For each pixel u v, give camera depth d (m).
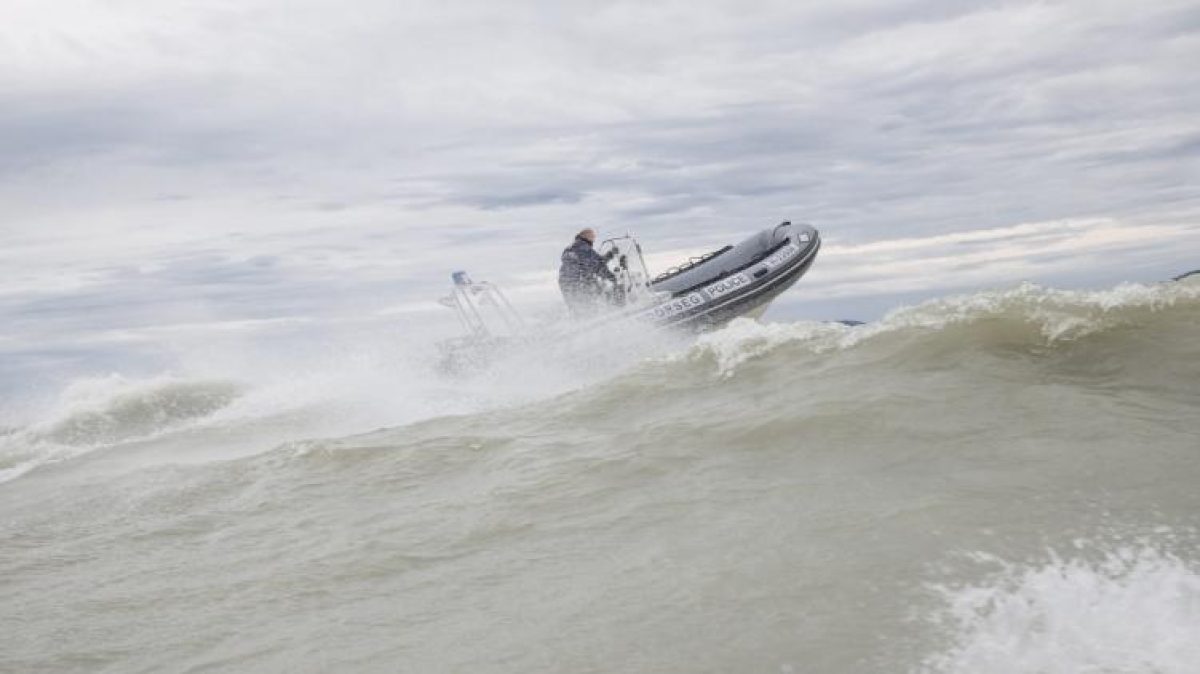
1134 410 3.96
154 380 12.07
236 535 4.56
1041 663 2.22
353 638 3.04
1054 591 2.57
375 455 5.71
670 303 11.71
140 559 4.37
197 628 3.33
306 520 4.65
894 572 2.85
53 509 5.85
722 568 3.12
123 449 8.64
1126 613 2.39
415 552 3.86
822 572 2.94
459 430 6.18
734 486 3.99
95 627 3.46
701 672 2.46
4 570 4.47
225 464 6.30
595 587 3.16
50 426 10.63
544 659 2.67
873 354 5.43
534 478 4.64
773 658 2.47
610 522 3.84
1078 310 5.18
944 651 2.35
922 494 3.47
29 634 3.46
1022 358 4.85
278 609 3.42
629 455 4.67
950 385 4.64
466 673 2.66
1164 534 2.81
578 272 11.49
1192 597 2.42
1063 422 3.96
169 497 5.61
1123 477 3.30
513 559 3.60
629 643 2.69
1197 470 3.25
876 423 4.37
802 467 4.06
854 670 2.34
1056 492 3.27
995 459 3.71
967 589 2.66
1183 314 4.87
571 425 5.73
